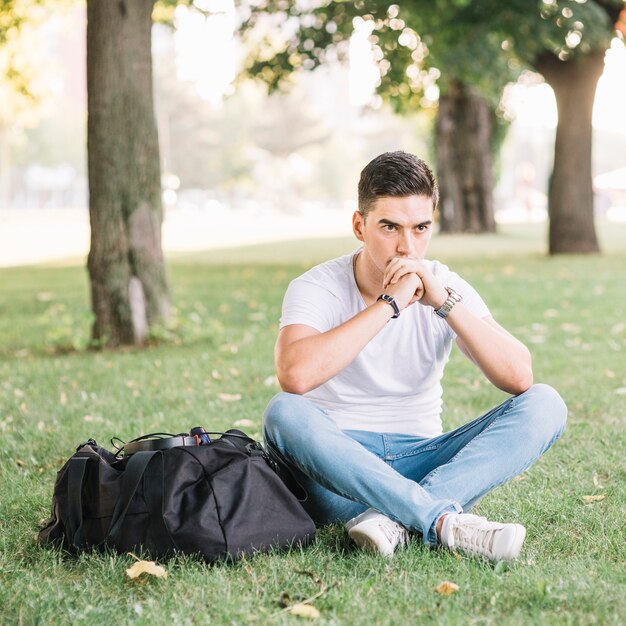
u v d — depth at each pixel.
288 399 2.88
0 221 50.53
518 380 3.02
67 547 2.92
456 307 2.96
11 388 6.11
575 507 3.37
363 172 2.97
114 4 7.61
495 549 2.68
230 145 83.00
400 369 3.08
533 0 14.48
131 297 7.88
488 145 26.09
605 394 5.52
